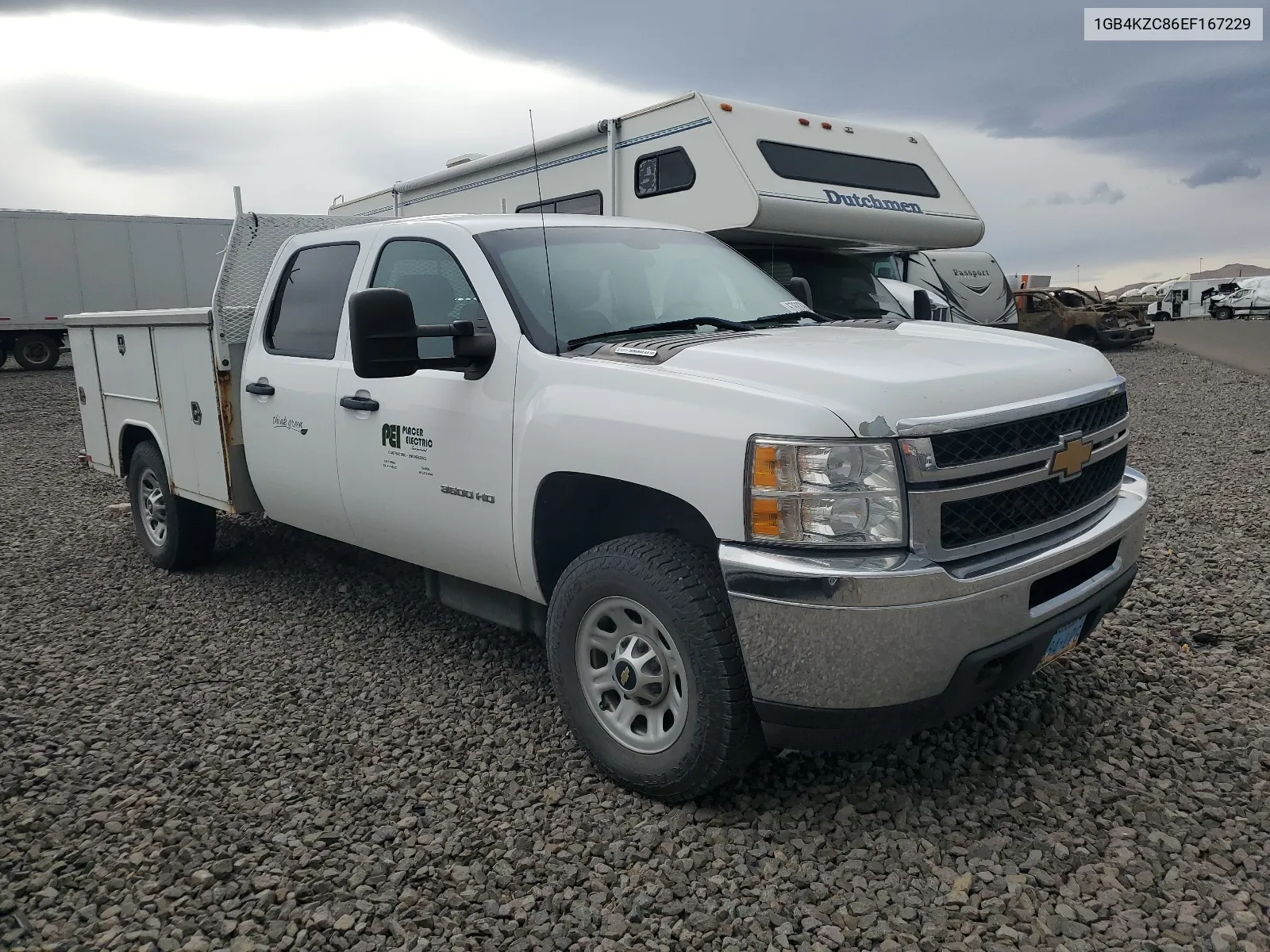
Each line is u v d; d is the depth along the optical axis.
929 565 2.75
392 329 3.52
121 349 6.09
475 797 3.30
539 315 3.71
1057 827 3.02
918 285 12.13
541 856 2.95
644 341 3.52
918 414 2.79
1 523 7.75
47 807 3.25
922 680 2.78
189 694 4.21
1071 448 3.14
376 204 12.41
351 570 6.00
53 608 5.44
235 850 3.01
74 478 9.80
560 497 3.53
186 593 5.66
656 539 3.19
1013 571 2.90
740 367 3.06
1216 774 3.29
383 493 4.24
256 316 5.09
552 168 9.52
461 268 3.97
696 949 2.55
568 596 3.36
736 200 7.89
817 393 2.84
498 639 4.78
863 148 9.16
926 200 9.41
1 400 17.39
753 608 2.82
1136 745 3.51
